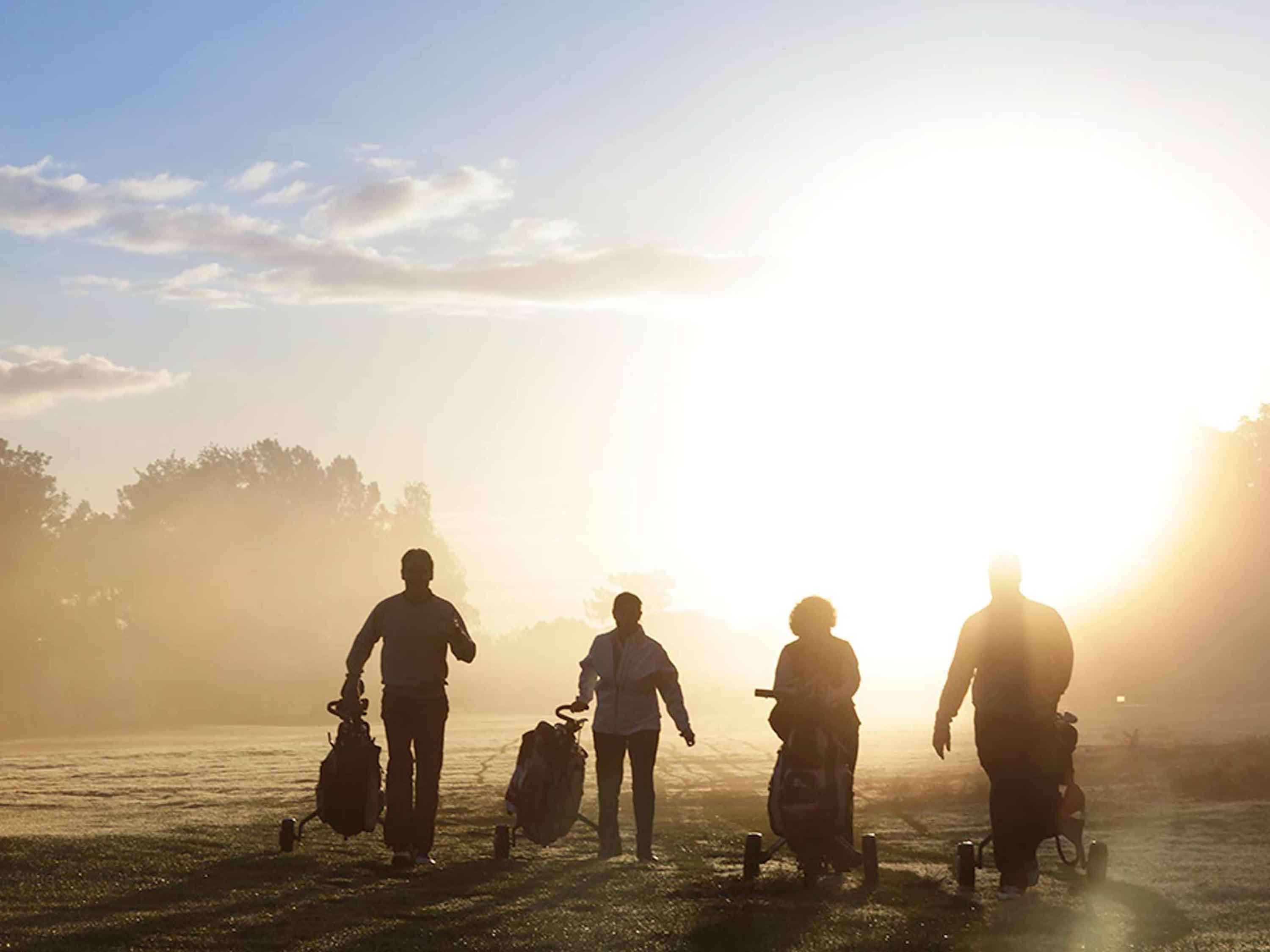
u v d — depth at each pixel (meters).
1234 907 8.42
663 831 13.53
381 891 9.14
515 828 11.26
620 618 11.38
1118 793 16.81
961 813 15.31
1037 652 9.33
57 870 9.75
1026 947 7.14
